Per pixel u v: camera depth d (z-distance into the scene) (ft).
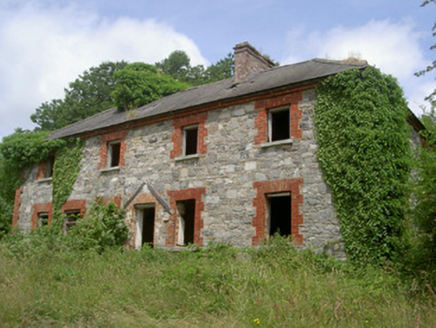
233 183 46.70
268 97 46.57
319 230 40.45
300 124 43.91
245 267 32.94
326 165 41.04
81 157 62.23
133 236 52.95
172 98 62.85
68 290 30.86
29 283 31.30
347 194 39.32
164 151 53.52
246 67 55.57
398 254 34.96
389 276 32.81
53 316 25.20
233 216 45.75
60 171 63.62
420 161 30.53
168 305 28.17
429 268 29.04
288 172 43.50
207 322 24.99
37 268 35.53
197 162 50.16
